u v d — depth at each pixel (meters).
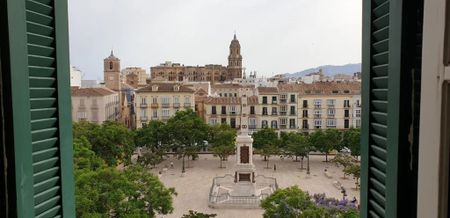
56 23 1.96
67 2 2.08
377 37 1.76
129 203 9.84
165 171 23.83
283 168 25.69
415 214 1.44
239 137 21.44
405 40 1.45
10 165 1.62
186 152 26.44
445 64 1.17
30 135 1.74
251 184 20.12
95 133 19.14
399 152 1.48
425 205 1.29
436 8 1.21
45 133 1.87
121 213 9.70
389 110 1.57
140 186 10.68
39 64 1.84
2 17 1.59
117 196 9.59
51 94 1.93
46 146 1.88
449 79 1.15
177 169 24.44
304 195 11.79
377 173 1.73
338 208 11.35
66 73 2.06
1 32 1.59
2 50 1.60
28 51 1.76
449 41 1.16
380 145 1.72
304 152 25.58
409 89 1.46
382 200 1.68
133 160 23.75
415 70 1.44
